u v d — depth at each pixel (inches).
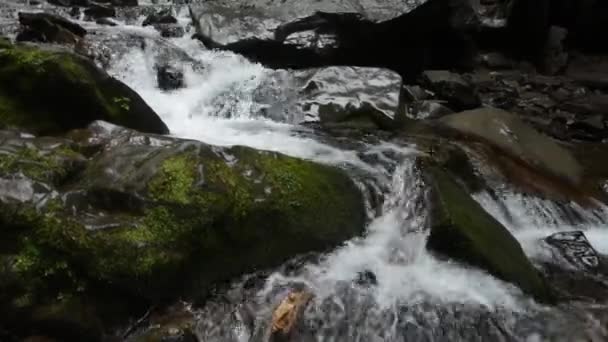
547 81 414.3
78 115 199.3
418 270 177.6
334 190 191.2
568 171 270.1
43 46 208.5
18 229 141.7
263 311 157.2
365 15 346.0
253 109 287.7
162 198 154.5
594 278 198.5
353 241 185.0
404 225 189.0
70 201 149.9
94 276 141.2
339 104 280.5
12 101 190.2
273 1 371.9
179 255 149.2
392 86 293.4
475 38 449.7
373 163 227.8
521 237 225.5
